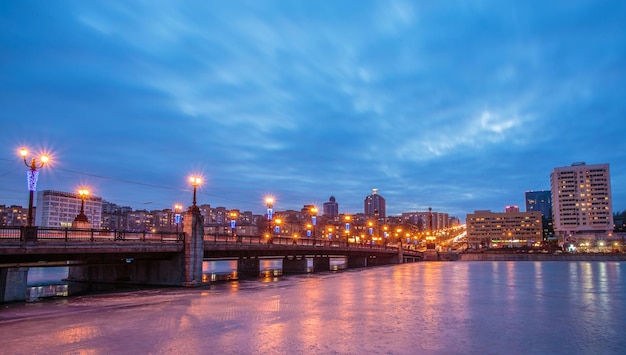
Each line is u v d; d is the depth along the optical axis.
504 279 63.53
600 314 28.89
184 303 33.31
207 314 27.73
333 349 18.42
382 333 21.80
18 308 30.33
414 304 33.38
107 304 32.56
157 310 29.50
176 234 46.59
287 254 72.50
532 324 24.84
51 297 37.44
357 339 20.38
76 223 48.28
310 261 161.00
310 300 35.56
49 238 36.81
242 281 58.00
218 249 53.72
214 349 18.25
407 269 96.75
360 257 111.06
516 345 19.59
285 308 30.72
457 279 62.94
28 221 33.91
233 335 21.09
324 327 23.33
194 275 47.31
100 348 18.33
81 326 23.36
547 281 59.78
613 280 62.41
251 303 33.41
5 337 20.52
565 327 24.05
